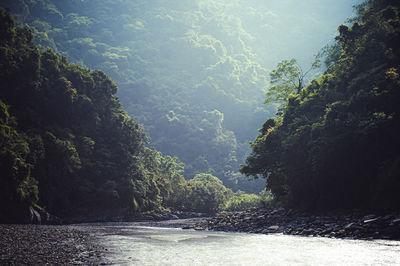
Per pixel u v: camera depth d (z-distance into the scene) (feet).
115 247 51.80
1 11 159.53
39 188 145.18
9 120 135.54
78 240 60.39
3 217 116.57
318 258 40.60
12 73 151.02
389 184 83.51
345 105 103.50
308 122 125.29
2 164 114.21
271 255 43.45
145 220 218.59
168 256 42.75
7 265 34.60
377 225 66.49
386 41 108.47
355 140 95.35
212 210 352.28
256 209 136.15
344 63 129.49
